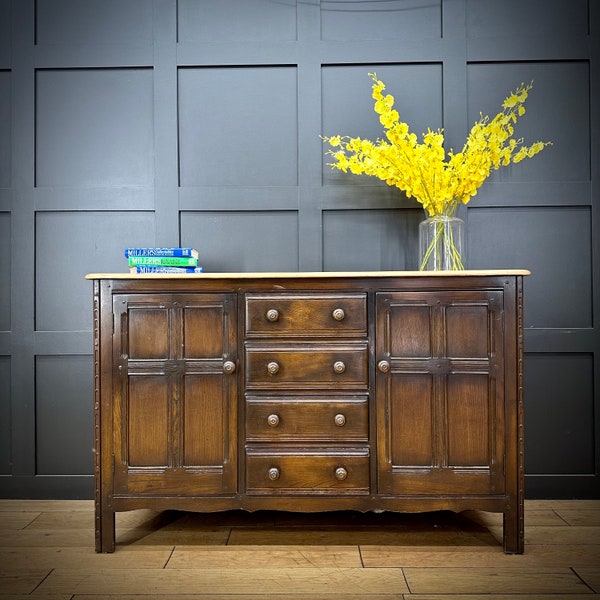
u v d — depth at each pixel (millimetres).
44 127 2166
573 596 1370
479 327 1600
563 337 2100
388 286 1615
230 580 1460
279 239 2160
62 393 2148
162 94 2148
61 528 1819
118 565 1550
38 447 2143
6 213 2182
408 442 1606
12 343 2141
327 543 1689
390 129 1864
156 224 2145
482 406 1598
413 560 1571
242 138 2162
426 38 2137
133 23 2164
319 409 1615
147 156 2168
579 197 2109
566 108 2133
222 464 1620
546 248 2131
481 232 2135
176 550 1647
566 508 1981
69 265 2164
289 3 2160
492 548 1647
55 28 2162
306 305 1621
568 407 2113
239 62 2146
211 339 1626
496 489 1594
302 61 2143
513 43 2125
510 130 1874
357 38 2152
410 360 1608
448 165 1826
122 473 1623
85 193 2146
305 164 2143
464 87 2127
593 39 2117
